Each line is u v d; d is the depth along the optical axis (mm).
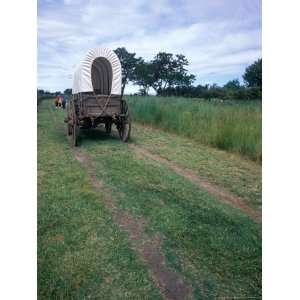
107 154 8094
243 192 5641
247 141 8500
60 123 14914
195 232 3957
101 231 3893
